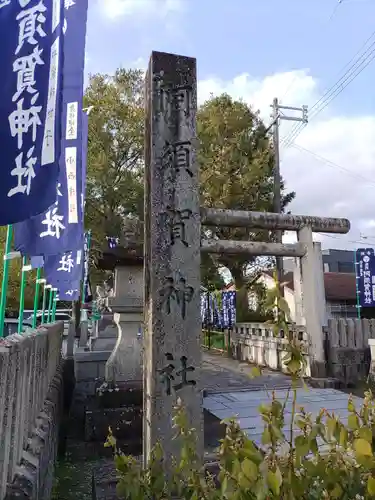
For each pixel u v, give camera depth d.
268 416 1.91
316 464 1.87
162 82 4.76
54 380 7.56
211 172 18.73
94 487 4.68
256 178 18.62
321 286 10.53
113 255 8.15
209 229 18.89
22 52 3.78
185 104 4.78
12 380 3.24
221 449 1.91
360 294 14.89
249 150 19.53
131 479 2.07
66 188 6.55
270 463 1.79
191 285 4.50
